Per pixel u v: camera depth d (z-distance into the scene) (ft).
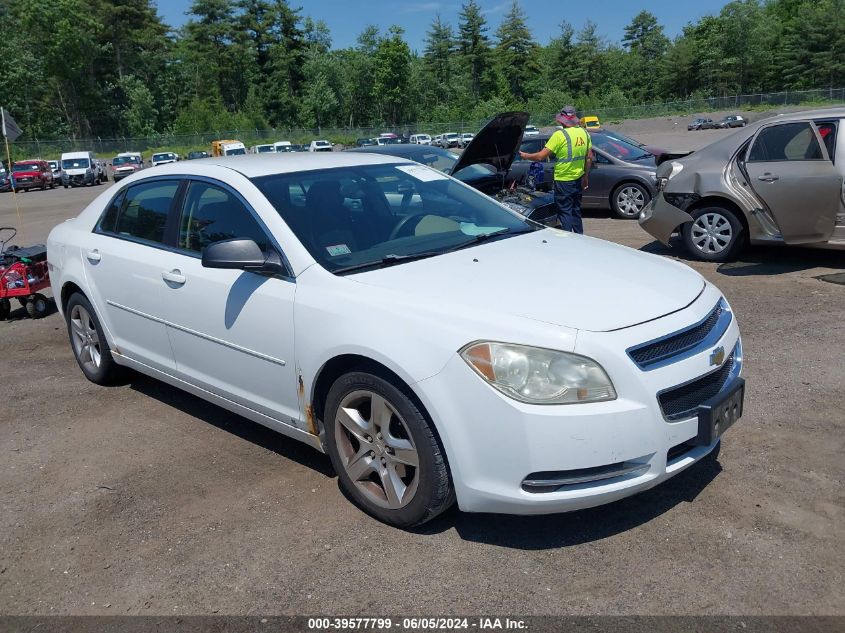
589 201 39.47
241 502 11.85
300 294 11.34
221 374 13.12
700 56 305.94
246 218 12.70
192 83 306.35
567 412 9.05
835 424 13.10
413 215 13.41
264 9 310.24
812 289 21.63
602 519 10.68
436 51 334.65
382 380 10.20
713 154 24.81
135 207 15.49
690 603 8.81
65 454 14.06
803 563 9.39
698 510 10.71
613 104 284.41
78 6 269.23
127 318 15.25
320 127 299.38
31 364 19.85
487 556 10.00
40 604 9.69
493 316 9.70
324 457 13.28
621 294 10.39
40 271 25.25
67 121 278.26
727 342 10.66
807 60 277.03
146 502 12.06
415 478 10.19
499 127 27.14
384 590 9.45
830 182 22.21
